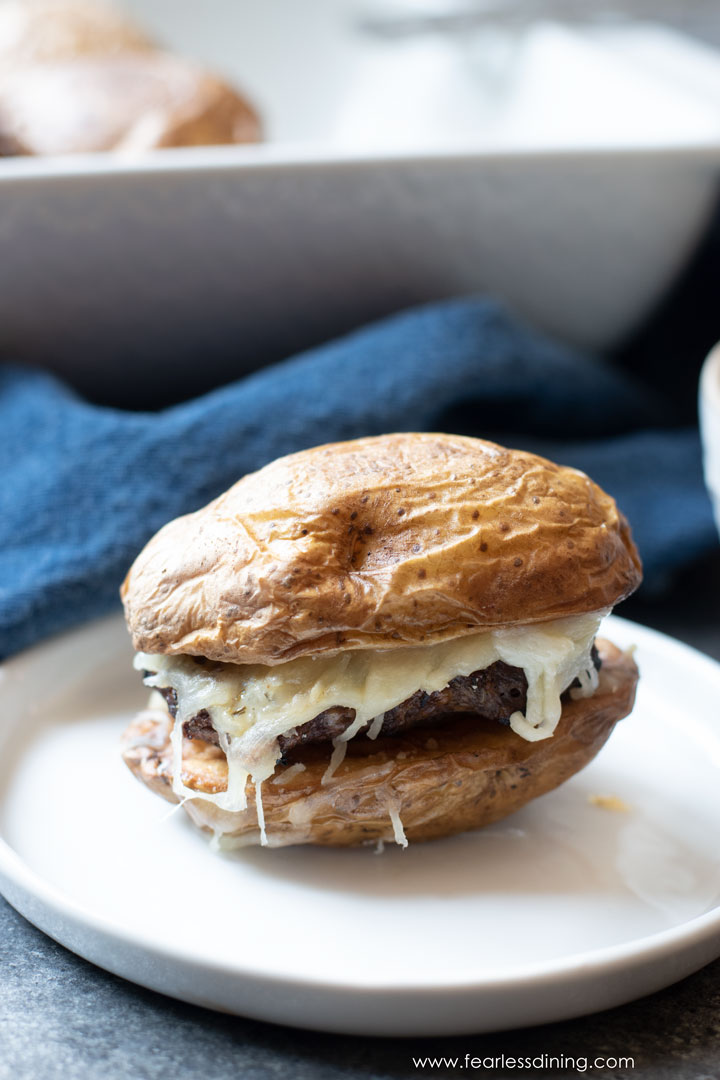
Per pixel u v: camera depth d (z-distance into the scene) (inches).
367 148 22.5
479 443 14.1
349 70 38.4
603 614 13.6
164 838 14.3
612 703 14.1
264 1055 12.0
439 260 24.0
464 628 13.1
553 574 13.1
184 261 22.8
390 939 13.0
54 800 14.9
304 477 13.6
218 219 22.4
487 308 22.3
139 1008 12.5
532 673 13.4
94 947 12.5
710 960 12.7
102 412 20.1
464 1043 12.2
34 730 16.3
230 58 41.5
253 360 24.9
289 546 13.0
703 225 25.0
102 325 23.4
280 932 13.1
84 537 18.2
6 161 23.2
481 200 23.2
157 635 13.4
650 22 36.6
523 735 13.5
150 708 15.1
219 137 25.2
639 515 20.0
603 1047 12.1
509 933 13.1
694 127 28.1
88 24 29.7
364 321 24.7
